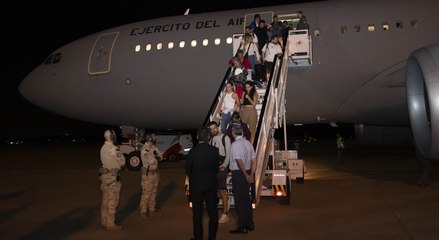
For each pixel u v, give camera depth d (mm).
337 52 14844
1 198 11617
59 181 14867
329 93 15312
